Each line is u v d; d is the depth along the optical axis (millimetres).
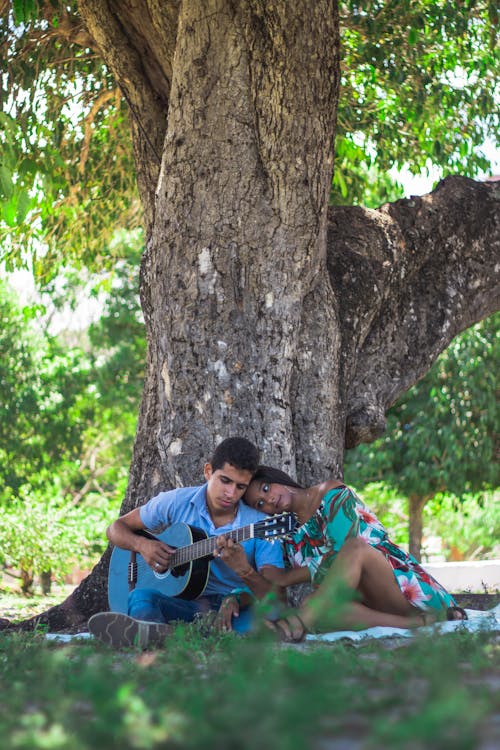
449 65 10453
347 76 10562
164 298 6117
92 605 7023
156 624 4160
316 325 6410
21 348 19703
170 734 1528
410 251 7430
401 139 11391
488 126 11320
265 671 2379
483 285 7762
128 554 5324
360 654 3201
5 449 19328
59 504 19328
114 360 20250
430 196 7852
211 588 4980
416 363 7332
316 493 4656
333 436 6359
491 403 14133
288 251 6102
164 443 6020
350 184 11742
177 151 6129
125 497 6840
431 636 3354
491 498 22656
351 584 4297
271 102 5973
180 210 6098
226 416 5891
